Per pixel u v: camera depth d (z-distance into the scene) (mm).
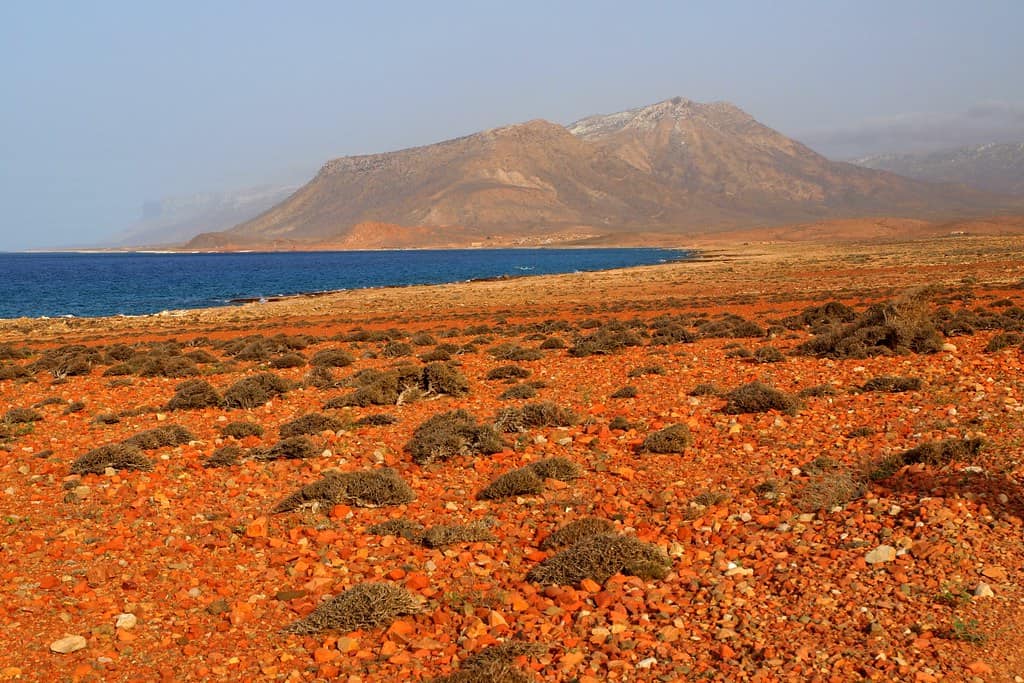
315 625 7574
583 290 76750
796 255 148375
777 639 6691
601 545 8406
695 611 7344
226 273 181875
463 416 16188
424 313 57375
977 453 10531
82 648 7238
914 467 10328
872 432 13141
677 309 49219
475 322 46906
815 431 13719
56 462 14828
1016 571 7453
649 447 13289
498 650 6633
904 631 6633
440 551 9430
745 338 30156
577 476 12242
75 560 9414
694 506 10094
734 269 102000
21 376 29016
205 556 9570
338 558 9352
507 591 8094
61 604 8172
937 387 16531
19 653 7148
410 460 14141
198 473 13555
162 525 10695
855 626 6801
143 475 13430
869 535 8531
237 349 35219
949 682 5879
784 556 8344
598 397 19062
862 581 7543
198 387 21031
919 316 25250
